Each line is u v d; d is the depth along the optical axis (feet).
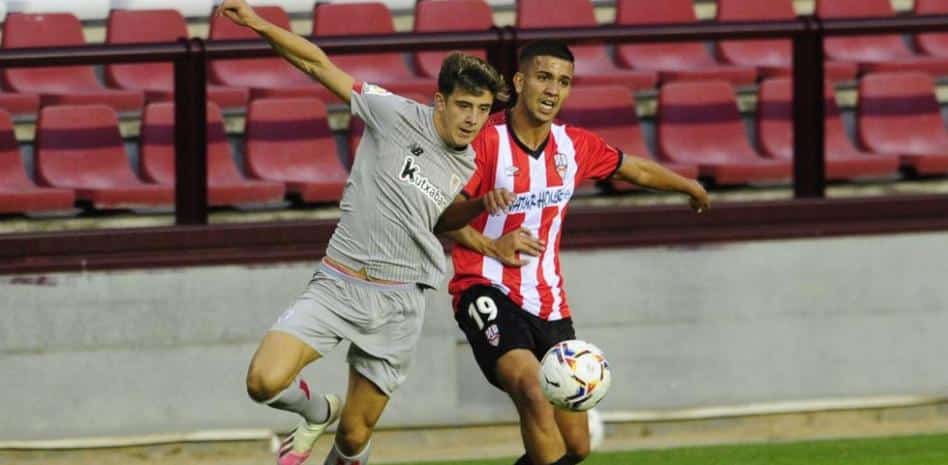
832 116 132.16
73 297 103.71
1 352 102.99
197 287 105.19
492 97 72.84
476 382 109.50
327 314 75.97
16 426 103.35
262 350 74.69
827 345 114.21
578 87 125.80
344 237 76.23
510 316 77.46
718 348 112.37
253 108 119.85
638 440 108.58
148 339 104.73
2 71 127.34
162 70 132.36
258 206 116.37
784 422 111.55
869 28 113.39
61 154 116.98
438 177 74.79
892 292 114.93
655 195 122.31
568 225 110.52
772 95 131.75
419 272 76.74
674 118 128.88
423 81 129.59
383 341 77.25
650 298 111.34
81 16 139.64
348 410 79.00
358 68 134.31
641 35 109.91
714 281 112.16
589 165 79.51
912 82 135.03
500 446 109.09
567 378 72.64
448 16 138.21
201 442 104.01
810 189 115.24
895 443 104.12
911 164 130.00
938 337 115.85
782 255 113.09
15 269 102.83
